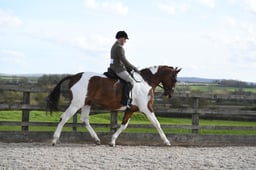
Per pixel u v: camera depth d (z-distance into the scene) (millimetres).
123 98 11367
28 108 12055
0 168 8109
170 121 20234
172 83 12297
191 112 13227
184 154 10805
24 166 8352
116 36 11484
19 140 12023
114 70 11383
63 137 12234
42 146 11141
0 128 15078
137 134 12758
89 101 11227
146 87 11688
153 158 9961
